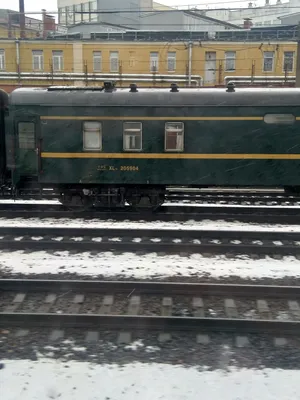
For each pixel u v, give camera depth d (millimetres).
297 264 7824
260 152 10891
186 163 11031
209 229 9789
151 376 4418
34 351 4914
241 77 34875
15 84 35125
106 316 5379
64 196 11852
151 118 10883
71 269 7434
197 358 4789
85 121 11008
